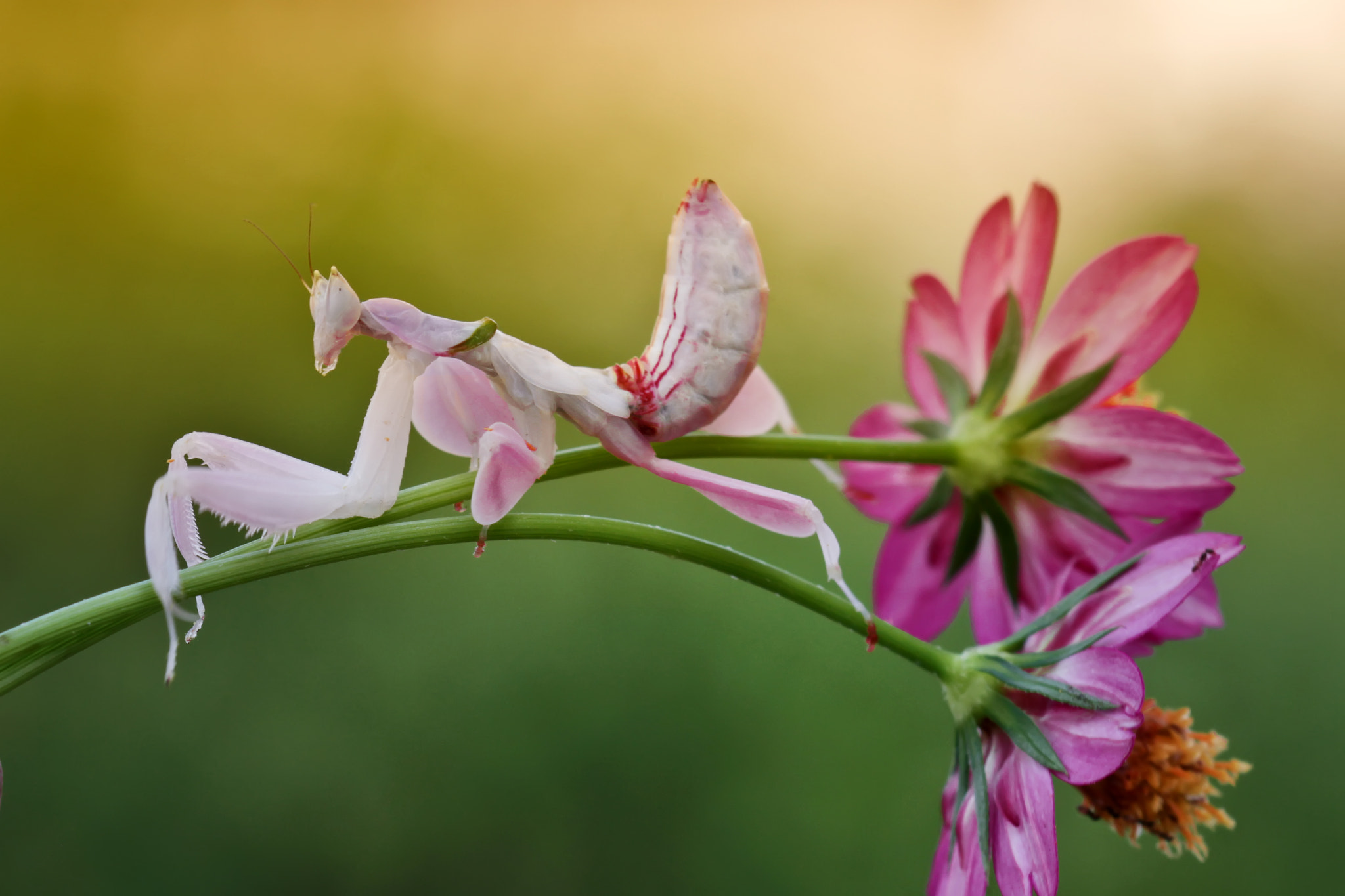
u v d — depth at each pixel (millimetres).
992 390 313
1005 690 291
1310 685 552
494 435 282
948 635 562
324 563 283
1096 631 290
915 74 879
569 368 290
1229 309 759
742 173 809
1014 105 867
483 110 825
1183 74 878
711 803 502
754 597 571
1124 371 311
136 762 503
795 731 521
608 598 566
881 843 494
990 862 287
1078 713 286
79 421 633
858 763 515
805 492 616
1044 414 311
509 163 802
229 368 670
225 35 819
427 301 718
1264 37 859
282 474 285
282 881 477
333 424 651
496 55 840
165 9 826
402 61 843
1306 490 638
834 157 823
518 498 284
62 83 793
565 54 854
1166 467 310
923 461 311
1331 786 514
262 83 811
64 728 515
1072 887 497
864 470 326
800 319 729
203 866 475
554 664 536
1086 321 312
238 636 546
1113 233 814
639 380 291
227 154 768
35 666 277
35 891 469
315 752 505
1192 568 289
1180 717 297
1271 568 604
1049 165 842
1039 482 313
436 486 290
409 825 489
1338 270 768
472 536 286
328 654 537
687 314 289
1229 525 626
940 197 818
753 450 301
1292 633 564
